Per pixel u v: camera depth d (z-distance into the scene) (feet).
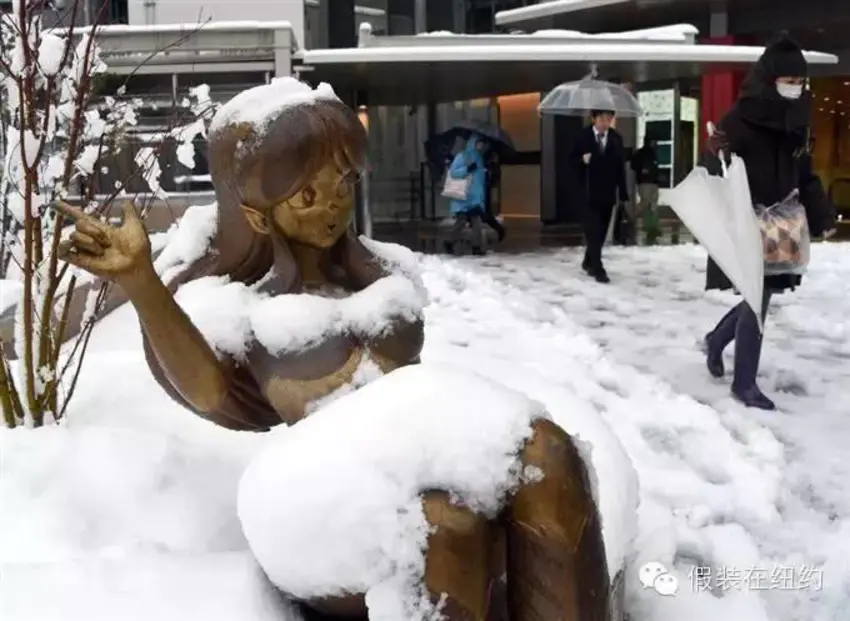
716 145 17.98
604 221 37.06
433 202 73.97
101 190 15.01
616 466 7.55
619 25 62.90
